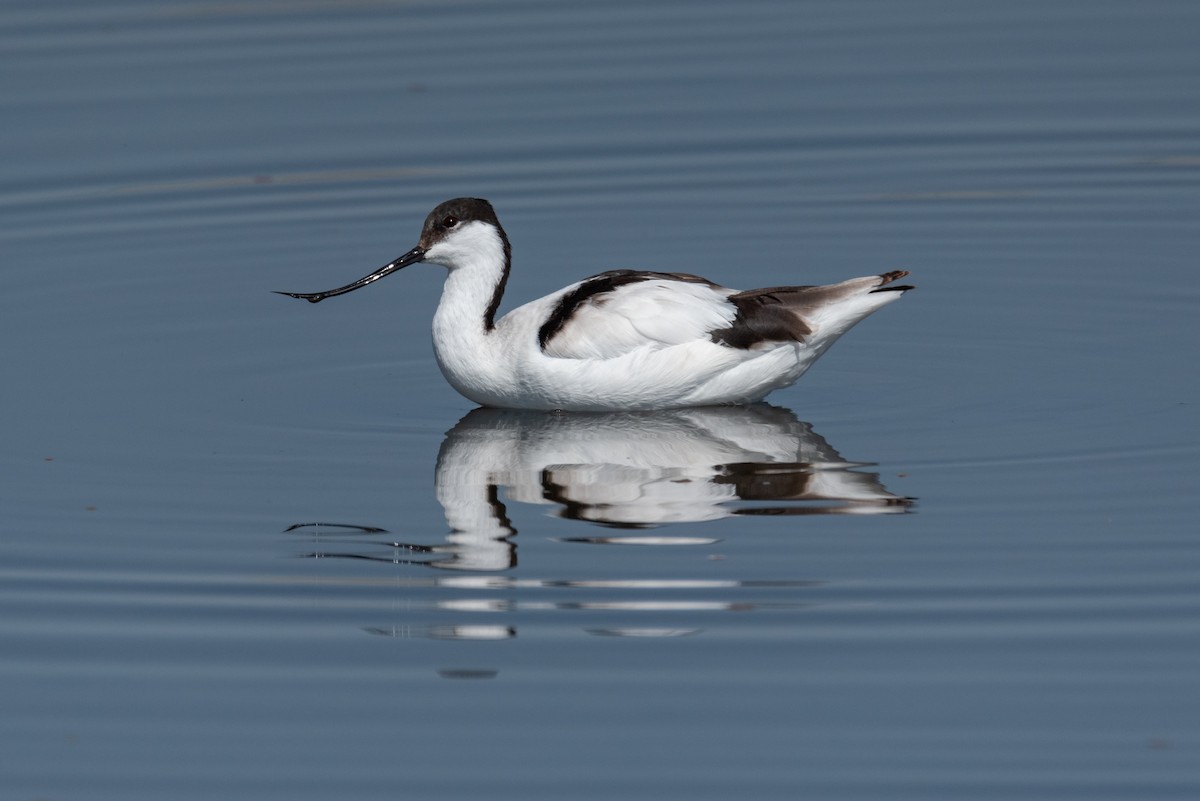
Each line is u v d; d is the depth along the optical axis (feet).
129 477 50.83
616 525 46.50
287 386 58.90
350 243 71.72
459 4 93.61
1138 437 51.80
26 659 40.37
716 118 81.46
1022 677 38.50
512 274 67.87
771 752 36.09
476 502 48.39
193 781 35.65
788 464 50.60
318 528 47.06
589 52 87.51
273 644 40.88
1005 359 59.62
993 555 44.09
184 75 84.48
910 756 35.78
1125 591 42.01
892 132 80.23
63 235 72.59
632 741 36.63
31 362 60.75
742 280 67.15
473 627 41.32
